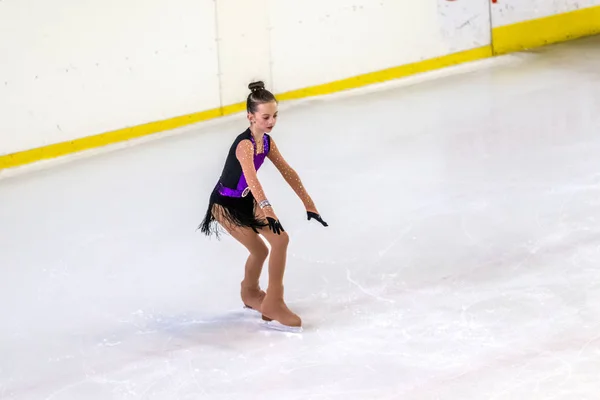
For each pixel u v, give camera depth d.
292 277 10.13
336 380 7.92
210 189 13.70
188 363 8.44
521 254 10.21
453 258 10.28
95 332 9.27
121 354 8.74
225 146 15.91
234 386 7.96
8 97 15.35
